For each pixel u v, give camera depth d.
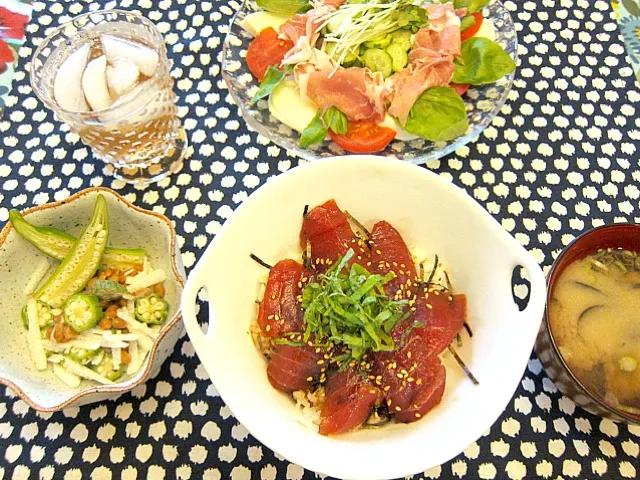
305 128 0.36
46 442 0.29
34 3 0.42
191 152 0.37
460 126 0.34
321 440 0.24
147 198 0.36
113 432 0.29
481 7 0.39
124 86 0.33
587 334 0.28
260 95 0.36
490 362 0.25
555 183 0.36
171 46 0.41
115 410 0.30
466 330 0.28
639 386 0.28
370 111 0.35
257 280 0.29
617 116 0.38
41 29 0.41
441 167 0.36
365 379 0.26
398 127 0.36
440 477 0.29
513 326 0.25
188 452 0.29
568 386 0.27
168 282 0.32
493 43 0.37
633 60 0.41
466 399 0.25
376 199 0.30
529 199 0.36
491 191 0.36
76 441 0.29
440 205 0.28
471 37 0.39
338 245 0.29
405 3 0.37
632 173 0.36
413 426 0.26
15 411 0.30
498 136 0.38
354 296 0.26
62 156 0.37
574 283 0.30
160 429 0.30
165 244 0.32
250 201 0.27
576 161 0.37
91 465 0.29
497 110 0.36
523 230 0.35
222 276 0.27
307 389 0.28
